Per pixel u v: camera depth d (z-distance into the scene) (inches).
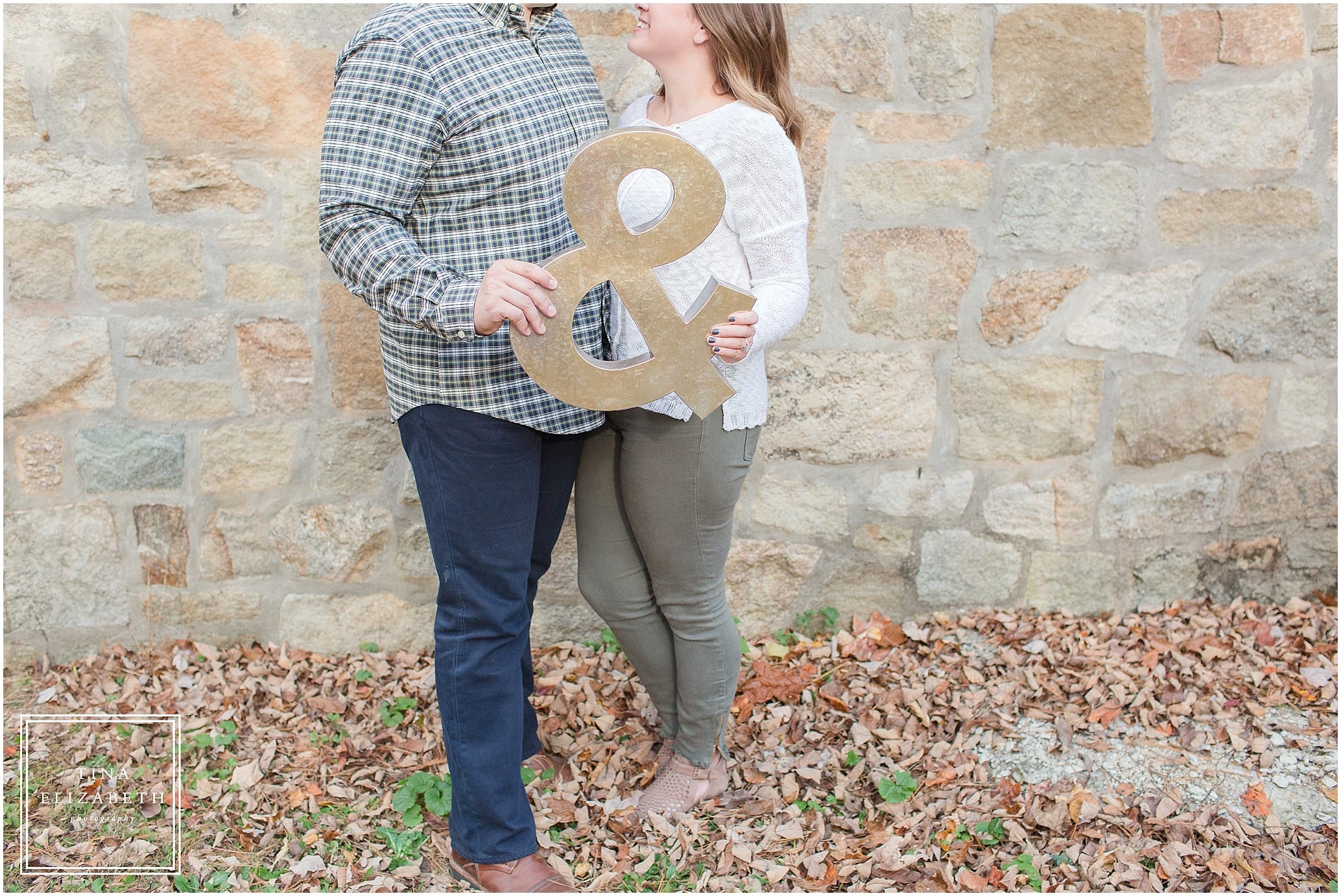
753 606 106.7
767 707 96.0
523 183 64.8
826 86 94.5
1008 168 97.2
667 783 83.7
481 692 70.6
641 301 63.2
